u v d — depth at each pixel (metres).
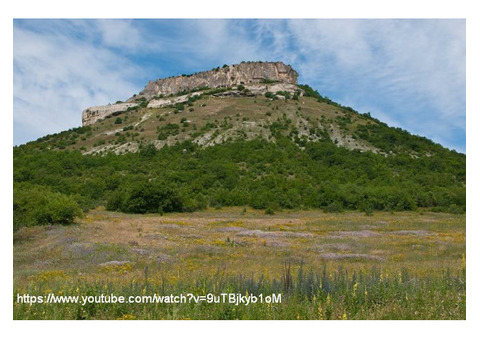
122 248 22.61
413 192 62.28
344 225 39.62
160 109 144.00
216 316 8.43
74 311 8.77
